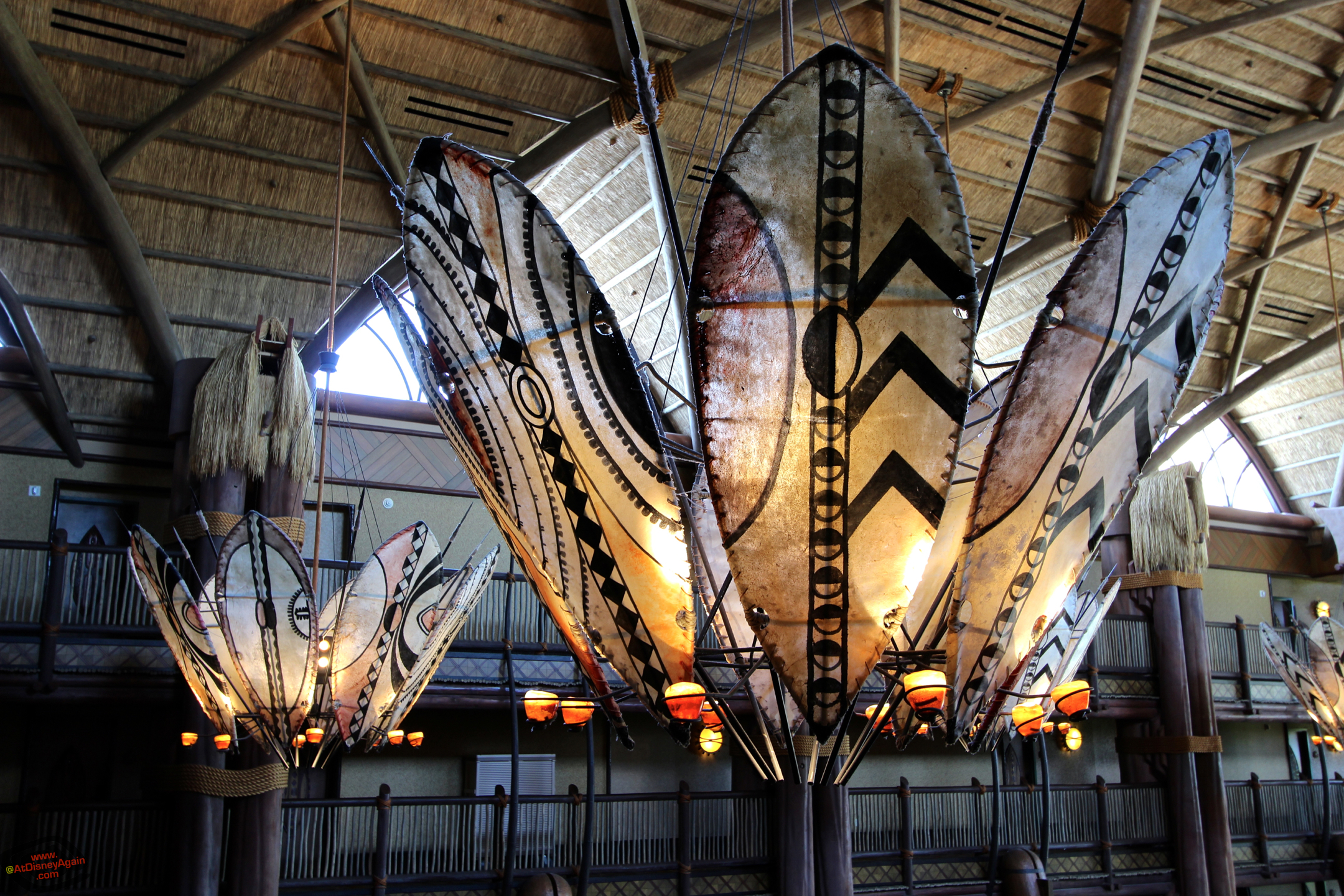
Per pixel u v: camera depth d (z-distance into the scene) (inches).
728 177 192.9
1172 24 654.5
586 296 220.7
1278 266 857.5
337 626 388.5
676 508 218.8
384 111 598.5
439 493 716.0
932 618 258.2
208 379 550.9
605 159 674.8
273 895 498.6
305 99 578.9
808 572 203.9
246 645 353.7
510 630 609.9
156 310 610.5
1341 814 884.0
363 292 661.3
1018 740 875.4
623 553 221.9
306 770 641.0
